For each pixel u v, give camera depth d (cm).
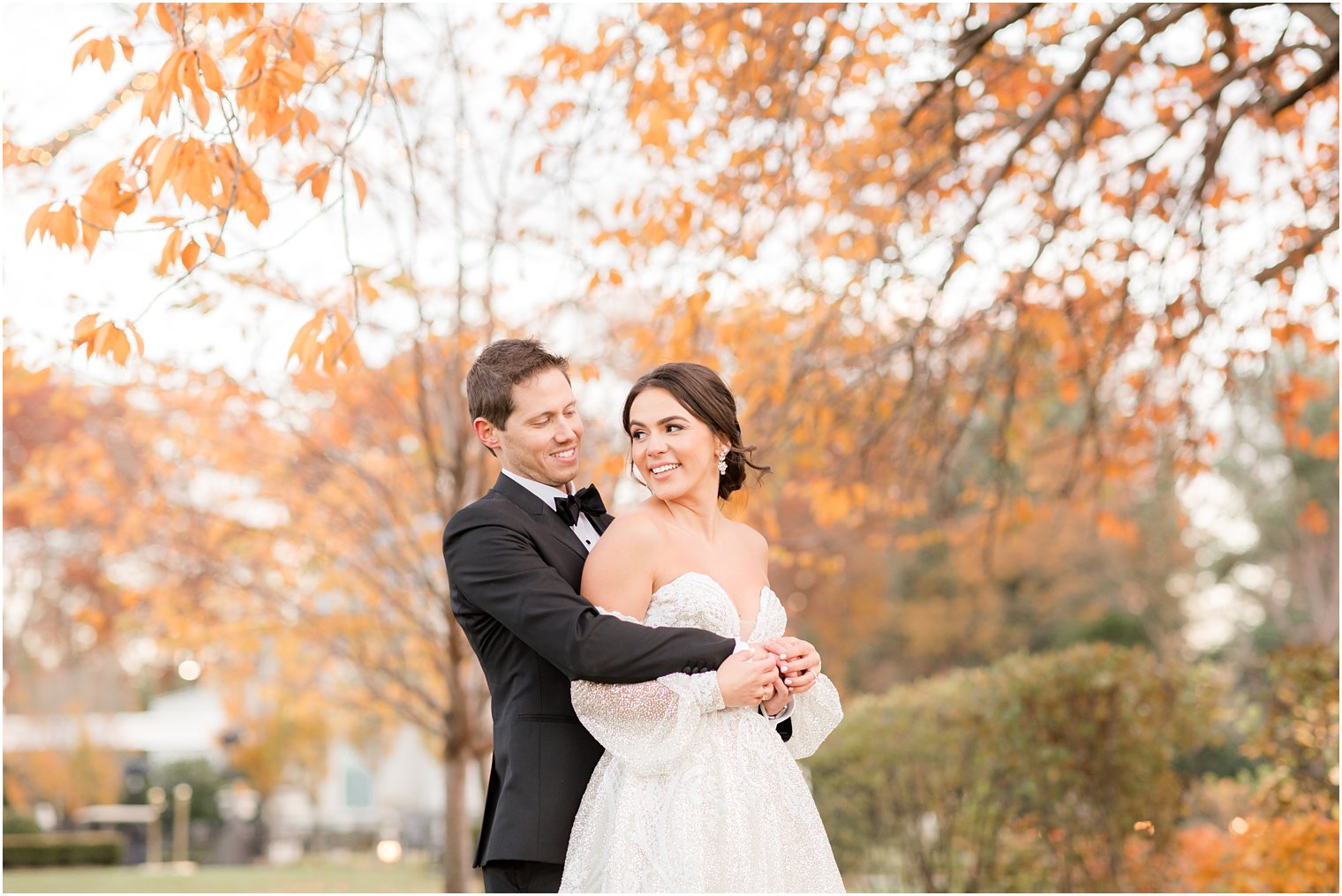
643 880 281
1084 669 677
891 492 794
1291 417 747
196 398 838
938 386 684
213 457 863
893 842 739
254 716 2033
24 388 620
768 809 291
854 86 624
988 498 834
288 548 912
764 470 329
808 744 321
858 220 647
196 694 2605
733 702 281
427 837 2066
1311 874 573
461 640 837
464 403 771
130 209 340
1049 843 671
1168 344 719
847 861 759
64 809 2045
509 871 290
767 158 609
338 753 2898
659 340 621
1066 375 770
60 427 1499
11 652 2023
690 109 557
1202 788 738
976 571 2066
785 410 614
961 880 699
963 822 701
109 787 2030
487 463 808
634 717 282
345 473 867
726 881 281
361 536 859
